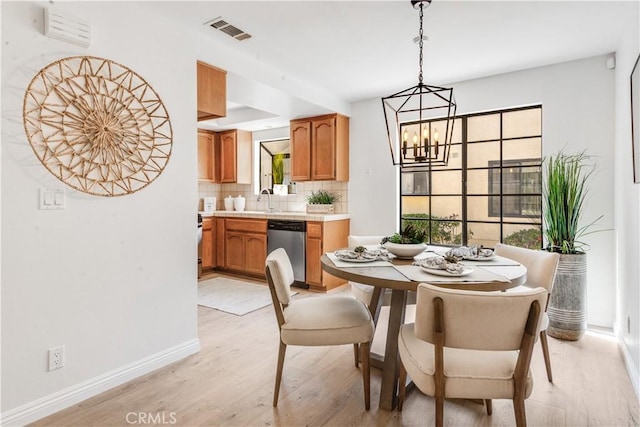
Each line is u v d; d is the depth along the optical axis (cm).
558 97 328
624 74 260
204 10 233
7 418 175
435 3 226
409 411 193
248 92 353
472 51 301
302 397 207
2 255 173
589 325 316
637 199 215
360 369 242
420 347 163
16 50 176
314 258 439
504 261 223
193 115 262
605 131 308
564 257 284
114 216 218
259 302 393
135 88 224
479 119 384
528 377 144
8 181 175
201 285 468
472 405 199
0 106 171
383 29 262
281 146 557
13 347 177
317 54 307
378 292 250
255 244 495
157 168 239
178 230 254
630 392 211
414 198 429
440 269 186
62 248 195
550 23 253
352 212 468
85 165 203
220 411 193
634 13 223
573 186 291
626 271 253
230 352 268
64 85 193
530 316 135
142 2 223
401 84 390
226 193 620
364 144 455
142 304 233
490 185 381
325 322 196
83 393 203
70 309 198
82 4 199
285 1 224
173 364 248
